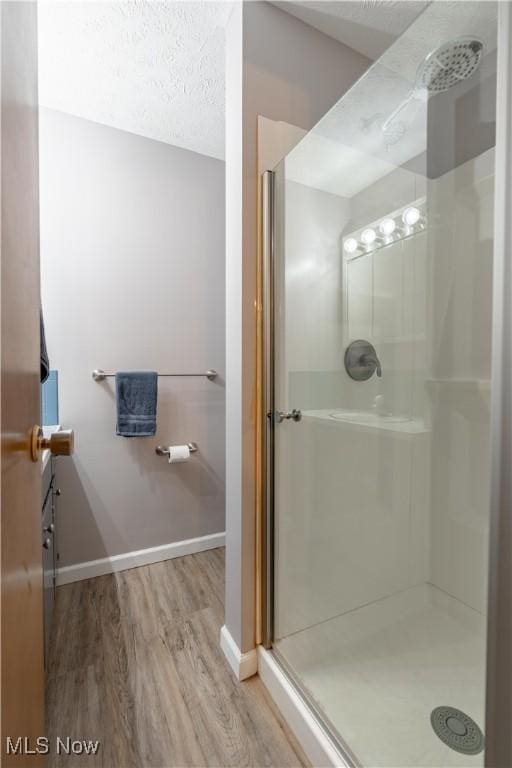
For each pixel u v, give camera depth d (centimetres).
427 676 115
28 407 63
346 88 142
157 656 138
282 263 129
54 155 182
